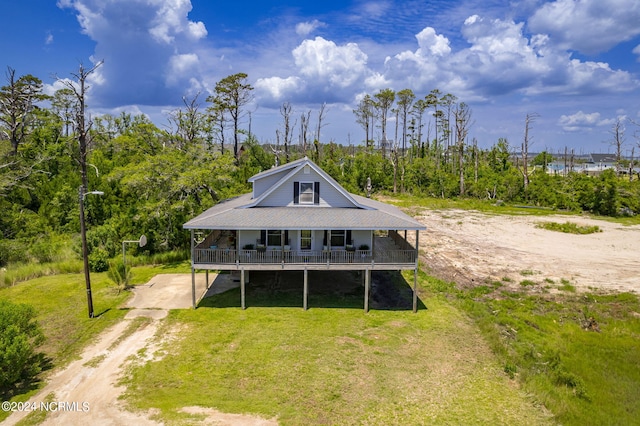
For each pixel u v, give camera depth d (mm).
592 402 14492
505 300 23594
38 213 38188
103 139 56906
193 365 15984
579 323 20953
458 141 67500
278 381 15008
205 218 21750
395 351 17500
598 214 50688
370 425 12680
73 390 14125
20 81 45812
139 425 12148
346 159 74438
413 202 59312
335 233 23375
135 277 26844
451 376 15703
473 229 42219
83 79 33219
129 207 35281
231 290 24375
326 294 23984
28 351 14820
